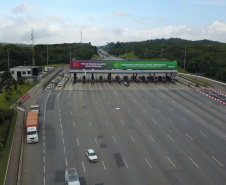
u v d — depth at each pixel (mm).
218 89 105375
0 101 78250
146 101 83250
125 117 66500
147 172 39875
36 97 85688
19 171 38188
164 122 63562
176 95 93000
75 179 33938
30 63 177250
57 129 57219
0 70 147000
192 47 198375
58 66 186875
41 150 46781
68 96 87625
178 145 50281
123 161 43219
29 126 52406
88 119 64375
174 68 116125
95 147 48469
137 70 113000
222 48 198500
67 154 45406
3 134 48656
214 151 48125
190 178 38438
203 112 73375
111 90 98312
